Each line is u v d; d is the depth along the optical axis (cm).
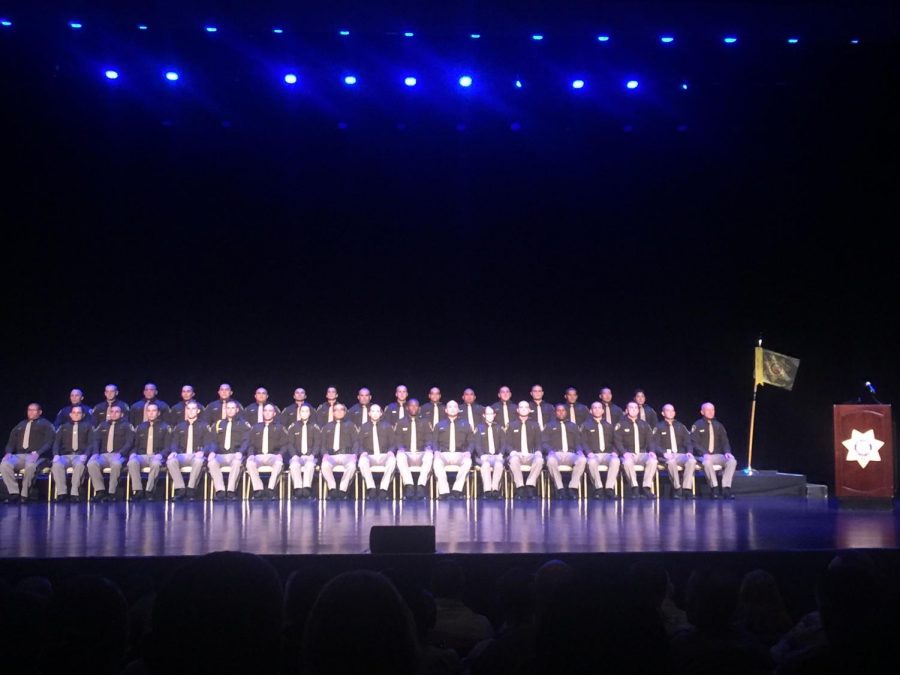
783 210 1216
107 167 1191
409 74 1084
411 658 170
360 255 1247
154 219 1214
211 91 1091
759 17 970
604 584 181
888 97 1130
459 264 1252
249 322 1241
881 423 952
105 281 1216
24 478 1102
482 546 599
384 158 1232
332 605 170
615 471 1155
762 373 1178
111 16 962
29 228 1190
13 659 247
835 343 1211
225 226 1227
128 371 1230
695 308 1247
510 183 1243
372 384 1257
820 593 264
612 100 1120
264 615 169
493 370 1262
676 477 1152
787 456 1236
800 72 1088
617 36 1015
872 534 674
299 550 583
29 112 1140
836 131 1170
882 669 228
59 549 599
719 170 1226
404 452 1156
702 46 1052
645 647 175
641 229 1245
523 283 1255
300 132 1173
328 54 1048
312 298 1248
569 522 786
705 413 1174
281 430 1171
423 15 969
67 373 1221
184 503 1084
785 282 1224
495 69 1078
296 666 266
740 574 566
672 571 563
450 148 1230
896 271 1180
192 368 1238
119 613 225
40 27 986
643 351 1255
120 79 1072
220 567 171
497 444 1181
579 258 1252
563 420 1189
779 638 375
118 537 672
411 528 556
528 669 266
